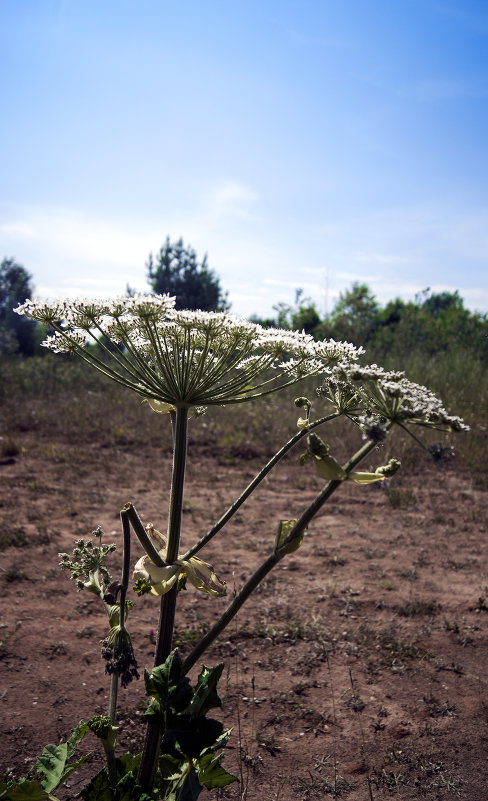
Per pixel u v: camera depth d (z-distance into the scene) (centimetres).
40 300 195
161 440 999
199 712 162
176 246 2784
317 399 1223
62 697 335
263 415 1139
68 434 1030
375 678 362
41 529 595
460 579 502
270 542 580
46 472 818
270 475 830
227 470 858
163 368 187
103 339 200
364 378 168
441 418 162
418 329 1820
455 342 1662
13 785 170
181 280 2798
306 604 453
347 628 419
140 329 198
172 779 172
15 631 405
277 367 214
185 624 425
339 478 160
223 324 187
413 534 607
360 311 1847
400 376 174
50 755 176
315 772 284
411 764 288
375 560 539
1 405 1262
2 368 1644
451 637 409
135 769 186
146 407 1227
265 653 389
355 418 185
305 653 388
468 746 302
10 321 2720
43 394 1417
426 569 521
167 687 161
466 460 872
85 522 623
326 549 564
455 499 721
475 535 606
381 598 464
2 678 351
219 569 515
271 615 436
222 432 1030
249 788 273
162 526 611
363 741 306
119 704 332
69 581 485
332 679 361
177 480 182
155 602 463
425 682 358
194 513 661
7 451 907
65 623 420
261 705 335
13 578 486
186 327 187
